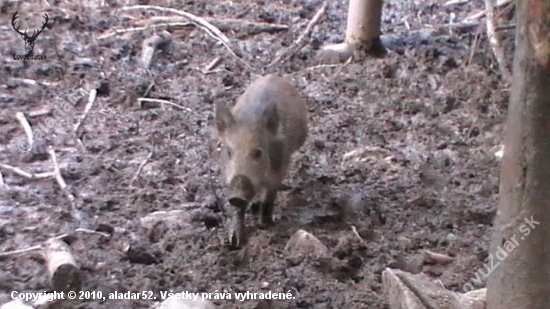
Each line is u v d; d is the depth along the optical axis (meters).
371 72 11.50
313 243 7.10
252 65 11.66
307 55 12.04
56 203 7.79
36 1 13.14
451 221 7.88
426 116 10.38
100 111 9.94
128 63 11.35
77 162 8.66
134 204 7.87
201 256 7.03
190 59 11.71
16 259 6.79
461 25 13.10
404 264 7.06
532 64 4.69
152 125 9.67
